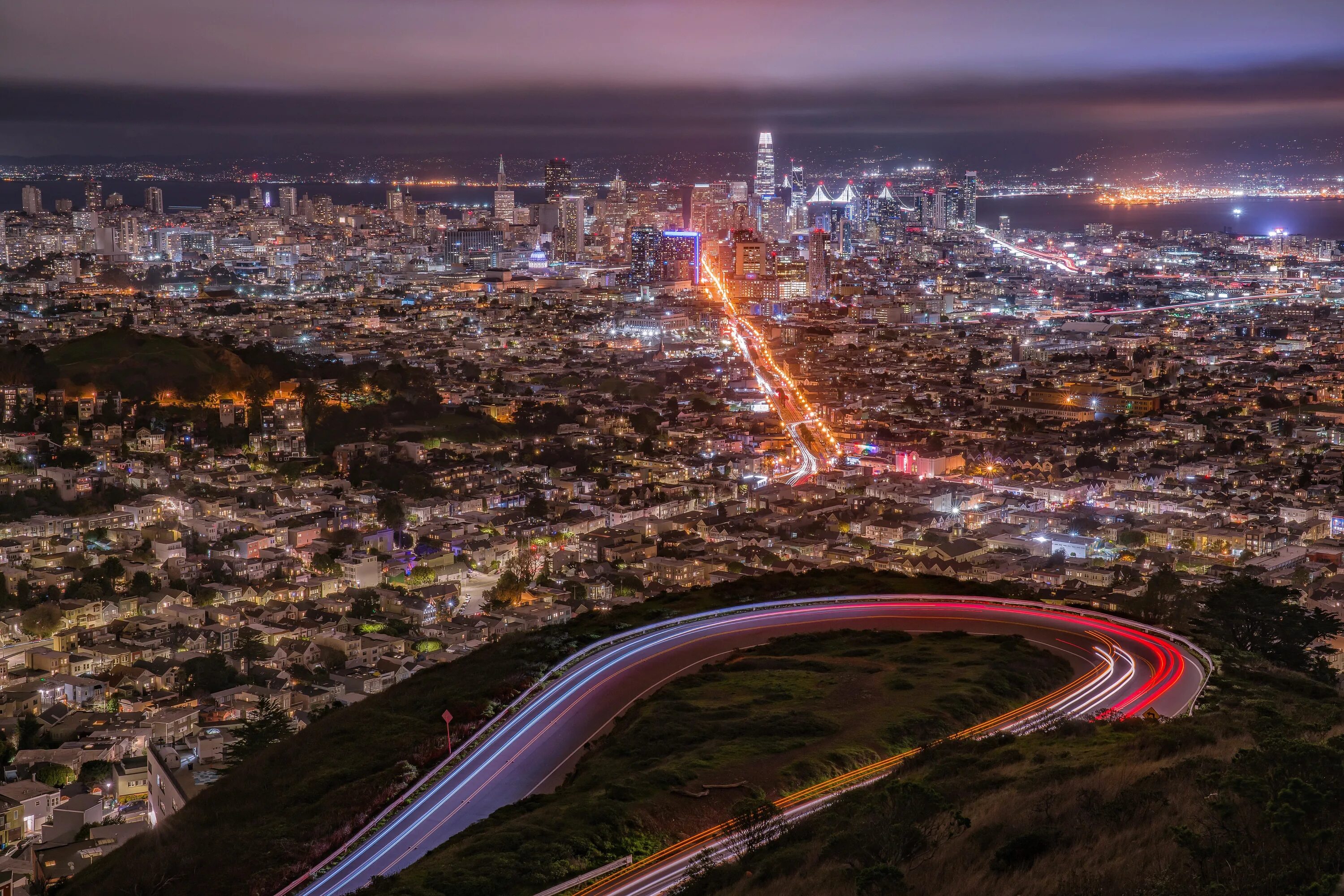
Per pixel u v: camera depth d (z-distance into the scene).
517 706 190.12
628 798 139.88
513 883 121.00
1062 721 157.50
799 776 144.50
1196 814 98.94
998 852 100.12
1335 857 84.88
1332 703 175.00
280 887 139.00
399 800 157.12
